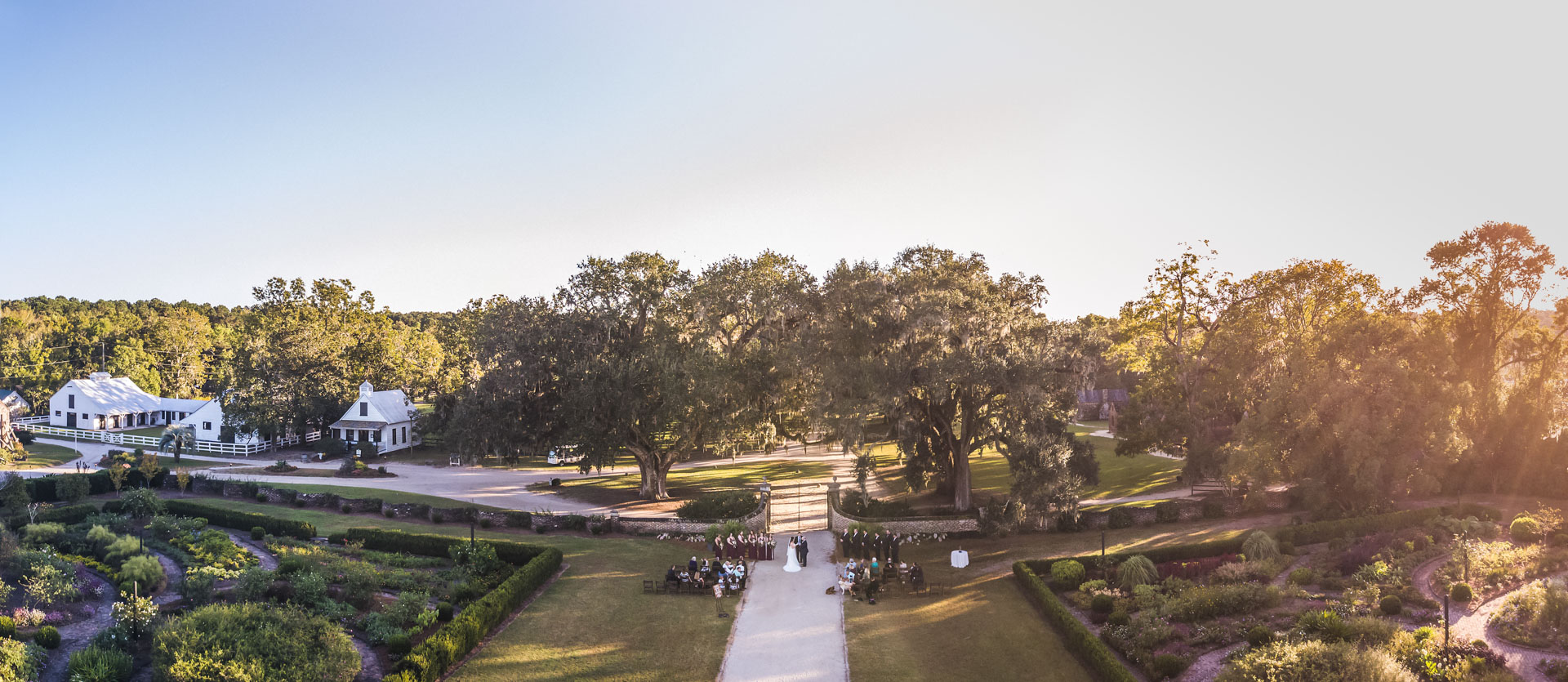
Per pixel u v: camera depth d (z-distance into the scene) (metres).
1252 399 53.16
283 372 77.62
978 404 45.94
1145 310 61.88
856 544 41.00
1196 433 53.47
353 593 30.58
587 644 28.98
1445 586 31.91
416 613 29.48
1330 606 30.62
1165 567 36.31
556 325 52.66
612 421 53.16
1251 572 35.03
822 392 45.41
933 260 55.62
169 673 21.64
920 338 43.88
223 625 23.53
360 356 90.88
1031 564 36.94
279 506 51.12
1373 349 46.81
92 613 29.09
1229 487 48.47
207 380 127.31
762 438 55.97
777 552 42.47
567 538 44.00
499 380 52.03
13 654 22.70
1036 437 43.62
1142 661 26.50
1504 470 51.19
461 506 51.53
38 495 51.09
